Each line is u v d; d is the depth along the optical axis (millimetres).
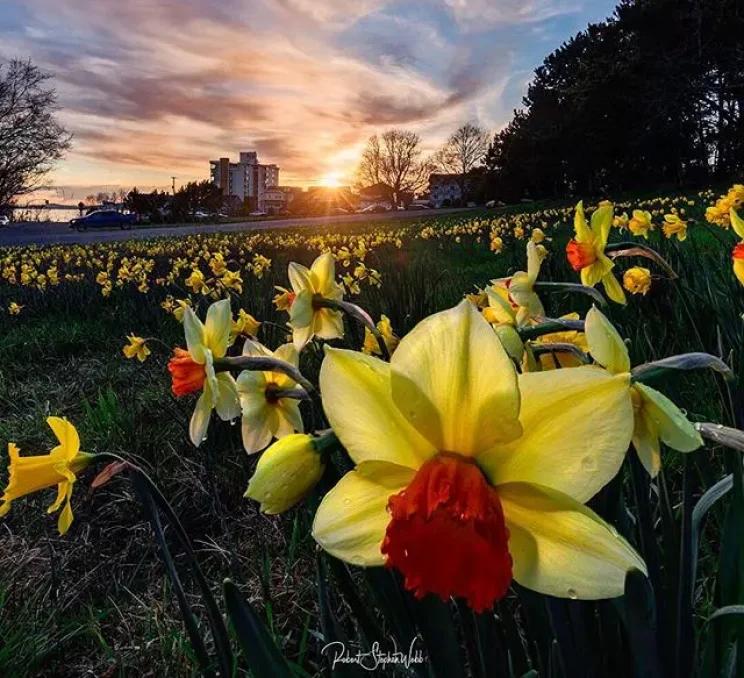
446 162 71438
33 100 38750
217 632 1359
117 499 3234
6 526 3213
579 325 1280
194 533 3012
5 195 40531
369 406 802
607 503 1130
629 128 39656
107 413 3982
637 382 855
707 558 2076
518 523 772
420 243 14414
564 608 1016
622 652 1181
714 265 3932
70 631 2375
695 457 1408
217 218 54125
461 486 725
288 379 1584
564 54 49688
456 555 695
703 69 35906
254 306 5578
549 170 46562
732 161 37562
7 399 5105
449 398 759
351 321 2674
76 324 7363
